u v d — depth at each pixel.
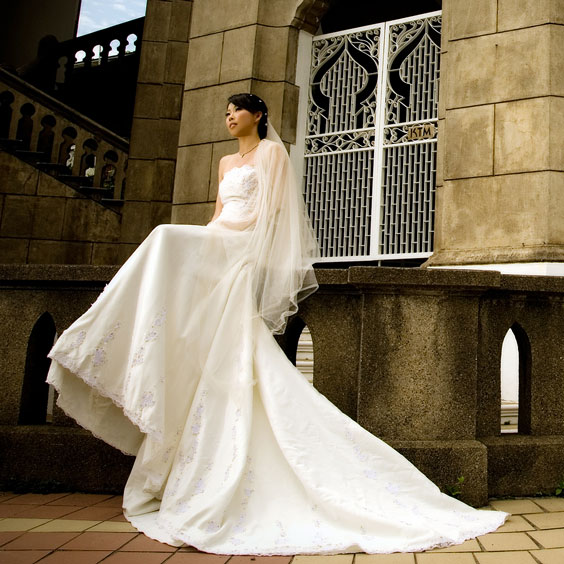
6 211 8.45
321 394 3.26
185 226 3.07
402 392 3.21
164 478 2.79
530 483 3.29
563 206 5.29
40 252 8.40
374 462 2.76
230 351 2.94
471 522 2.68
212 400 2.85
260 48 7.05
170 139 8.64
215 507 2.48
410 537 2.44
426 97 6.60
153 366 2.71
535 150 5.38
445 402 3.21
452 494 3.02
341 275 3.36
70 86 13.03
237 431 2.73
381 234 6.64
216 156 7.00
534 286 3.45
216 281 3.06
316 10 7.05
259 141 3.55
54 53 13.13
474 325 3.29
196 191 7.06
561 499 3.21
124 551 2.36
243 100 3.49
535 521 2.79
